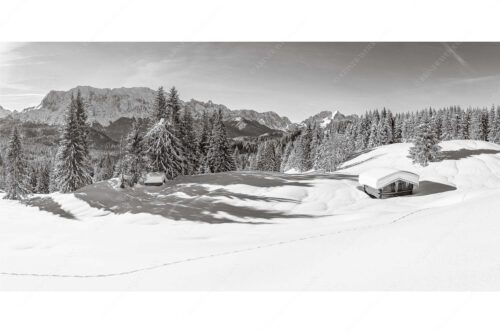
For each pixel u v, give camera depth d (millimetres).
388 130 108938
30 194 57781
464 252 8719
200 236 27922
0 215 39781
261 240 23094
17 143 57094
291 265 11773
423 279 7828
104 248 24672
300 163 104062
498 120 106125
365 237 13836
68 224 35250
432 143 67938
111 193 45531
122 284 12898
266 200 40719
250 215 35562
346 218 31656
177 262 15969
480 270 7547
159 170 51438
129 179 48281
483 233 9797
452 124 112000
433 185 53406
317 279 9617
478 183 55781
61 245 26469
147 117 56438
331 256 11797
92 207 40469
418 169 65750
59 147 52344
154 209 38156
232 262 13961
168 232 30047
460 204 17688
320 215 35375
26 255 23141
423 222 13797
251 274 11750
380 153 84750
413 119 108125
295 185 47188
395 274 8492
